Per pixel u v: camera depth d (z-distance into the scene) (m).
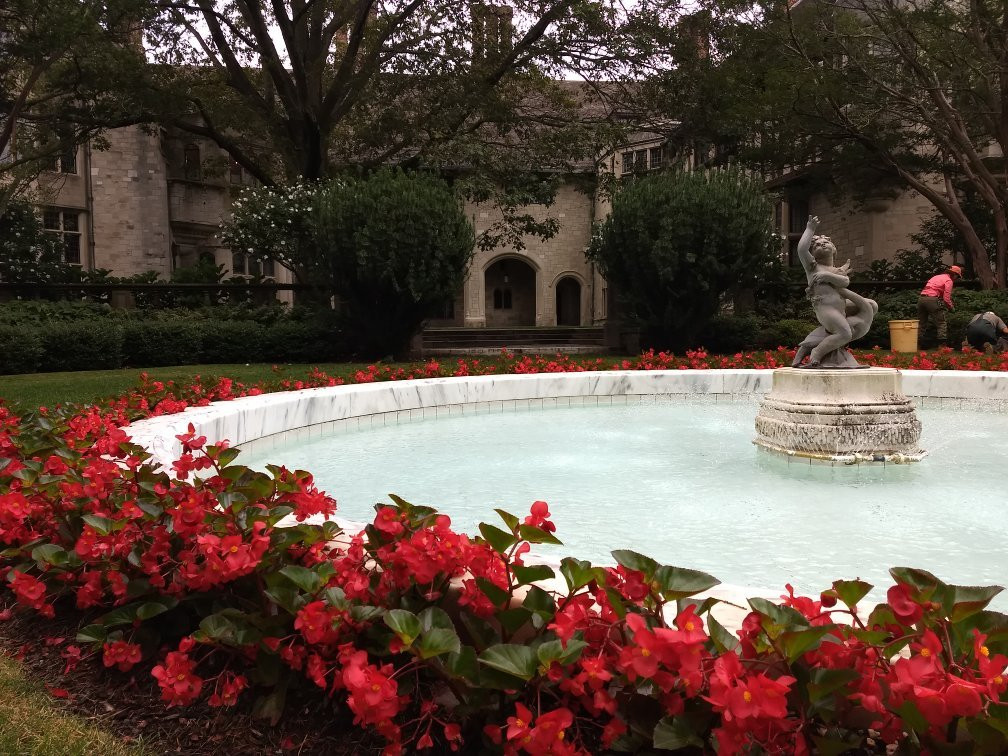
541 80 20.30
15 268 20.47
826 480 4.48
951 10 16.50
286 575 1.63
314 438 6.53
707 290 14.07
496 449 5.72
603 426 6.93
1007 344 12.65
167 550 1.97
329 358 15.43
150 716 1.83
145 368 13.66
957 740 1.19
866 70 17.66
